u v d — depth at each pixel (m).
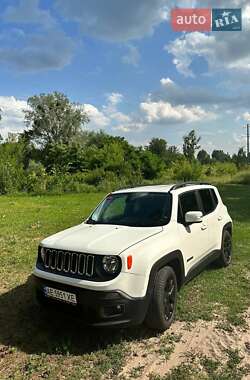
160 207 5.33
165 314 4.52
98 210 5.81
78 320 4.19
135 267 4.14
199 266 5.73
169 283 4.64
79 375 3.70
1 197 26.95
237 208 16.22
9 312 5.21
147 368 3.79
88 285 4.03
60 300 4.27
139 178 39.94
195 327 4.68
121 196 5.82
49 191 30.52
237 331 4.56
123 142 53.47
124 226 5.06
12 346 4.28
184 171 44.75
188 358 3.96
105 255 4.11
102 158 46.38
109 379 3.62
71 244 4.43
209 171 50.06
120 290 4.01
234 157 80.62
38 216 14.92
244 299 5.56
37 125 84.81
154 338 4.41
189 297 5.64
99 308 3.99
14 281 6.51
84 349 4.19
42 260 4.62
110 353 4.07
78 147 54.00
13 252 8.53
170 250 4.67
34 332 4.61
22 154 38.88
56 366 3.86
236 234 10.41
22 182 31.50
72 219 13.93
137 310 4.09
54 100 84.88
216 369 3.74
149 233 4.72
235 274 6.76
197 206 6.11
